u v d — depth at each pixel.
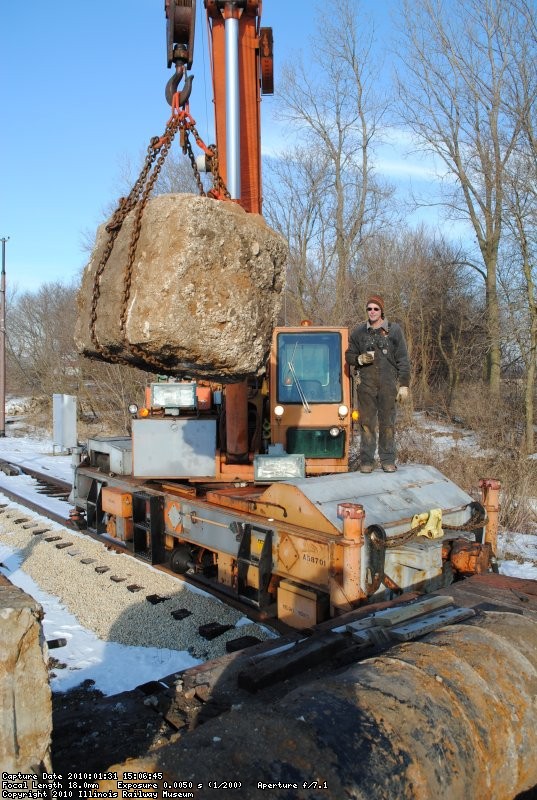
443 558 4.77
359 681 2.23
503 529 8.62
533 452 12.35
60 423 12.04
